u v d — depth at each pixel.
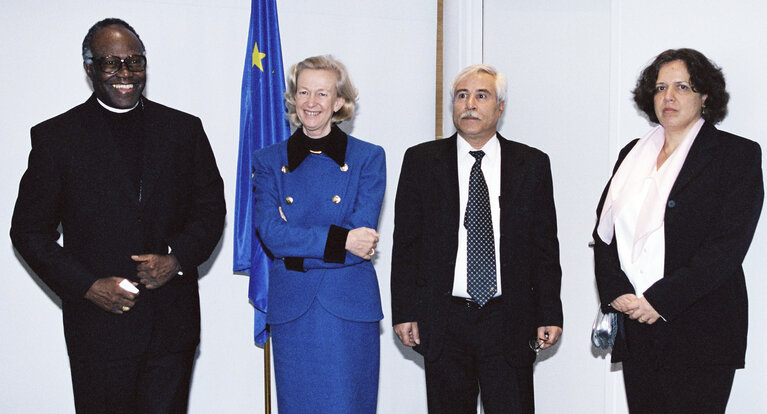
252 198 3.57
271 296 2.70
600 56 3.26
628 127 3.10
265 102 3.59
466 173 2.85
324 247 2.52
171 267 2.60
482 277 2.73
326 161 2.65
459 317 2.74
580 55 3.39
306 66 2.64
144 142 2.68
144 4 3.83
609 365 3.17
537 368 3.85
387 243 4.14
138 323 2.58
